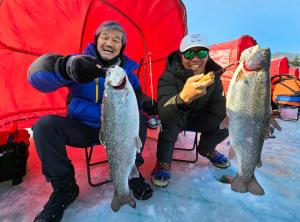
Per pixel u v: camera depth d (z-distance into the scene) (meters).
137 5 1.61
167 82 1.11
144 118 1.02
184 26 1.84
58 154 0.86
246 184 0.84
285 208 0.96
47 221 0.79
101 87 0.99
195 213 0.92
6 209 0.90
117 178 0.78
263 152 1.54
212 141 1.22
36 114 1.58
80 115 0.96
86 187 1.06
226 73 2.81
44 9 1.46
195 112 1.20
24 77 1.51
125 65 1.11
